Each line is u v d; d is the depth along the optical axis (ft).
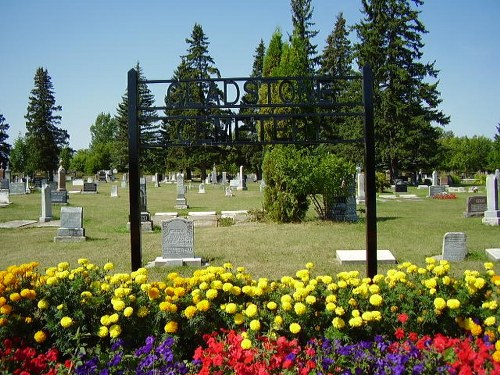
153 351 13.60
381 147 163.32
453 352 12.36
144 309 15.02
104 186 176.35
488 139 254.27
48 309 14.98
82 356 13.47
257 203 92.63
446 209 79.25
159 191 139.85
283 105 17.70
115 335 14.37
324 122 161.38
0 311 14.66
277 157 59.16
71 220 45.93
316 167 57.98
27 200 101.81
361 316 14.84
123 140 251.19
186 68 207.31
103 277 17.65
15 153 249.55
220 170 232.53
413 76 163.63
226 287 15.47
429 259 16.93
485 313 14.87
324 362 12.14
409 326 14.83
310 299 14.62
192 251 34.04
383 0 160.66
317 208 62.49
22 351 13.70
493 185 57.16
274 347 12.87
